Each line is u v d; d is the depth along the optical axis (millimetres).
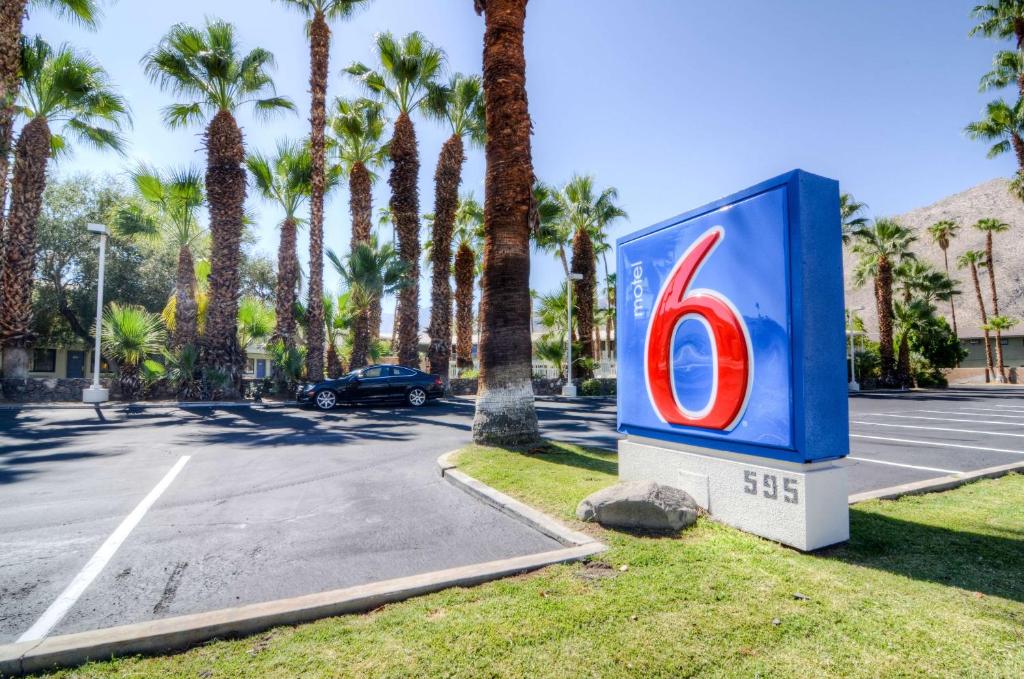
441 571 3395
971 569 3449
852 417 15289
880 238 33656
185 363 17172
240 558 3807
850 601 2971
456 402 18734
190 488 5938
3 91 14820
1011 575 3355
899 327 36781
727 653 2467
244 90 18328
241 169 18078
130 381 17594
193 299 18906
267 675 2334
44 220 24172
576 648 2510
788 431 3918
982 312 49406
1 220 15047
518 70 8305
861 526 4348
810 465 3910
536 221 8281
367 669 2365
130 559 3799
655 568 3426
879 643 2545
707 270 4711
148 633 2604
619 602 2955
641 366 5449
